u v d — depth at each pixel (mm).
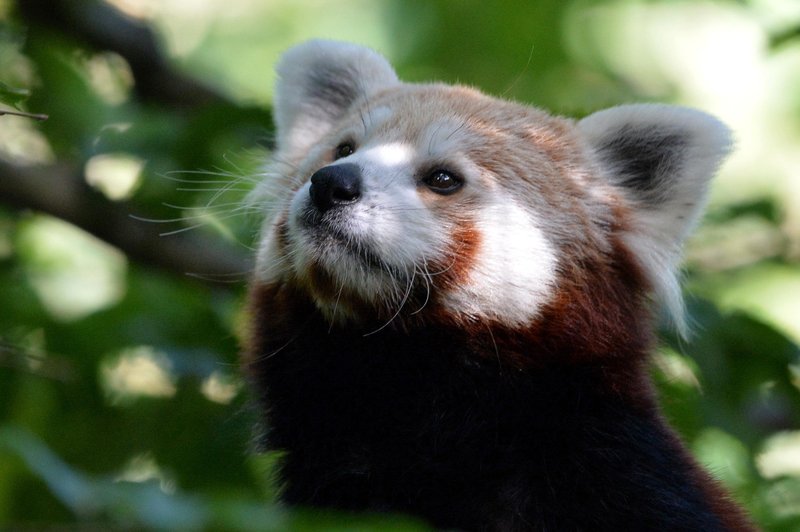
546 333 8688
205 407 12195
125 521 4750
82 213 12648
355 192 8672
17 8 14078
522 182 9164
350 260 8633
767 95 20609
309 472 9156
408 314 8750
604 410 8508
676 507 8180
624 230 9359
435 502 8672
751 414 14016
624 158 9875
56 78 13805
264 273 9555
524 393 8633
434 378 8859
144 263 12914
